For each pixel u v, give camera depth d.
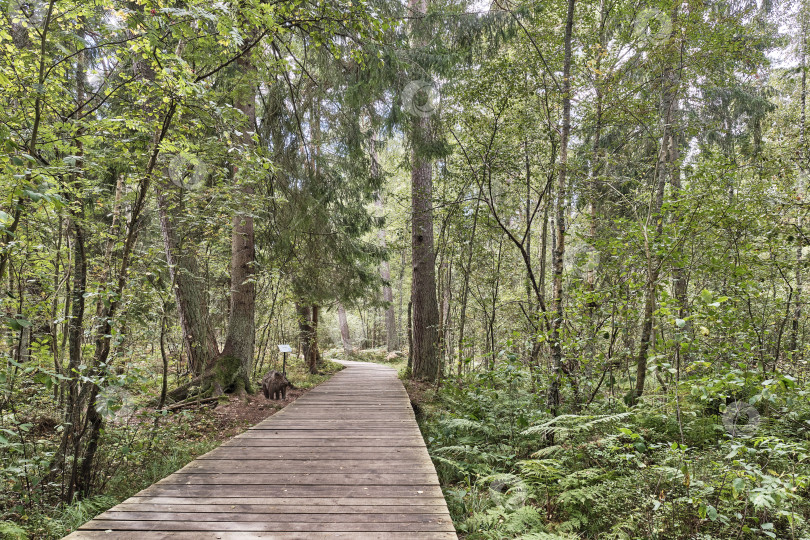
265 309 11.02
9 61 2.97
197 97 3.51
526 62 6.84
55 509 3.29
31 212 3.61
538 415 5.24
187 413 5.22
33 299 3.66
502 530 3.29
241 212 5.61
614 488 3.63
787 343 6.93
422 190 9.24
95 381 3.05
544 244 8.78
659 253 4.64
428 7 9.05
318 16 4.27
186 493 3.40
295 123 8.69
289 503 3.22
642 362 5.79
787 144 7.77
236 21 3.41
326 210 9.58
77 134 3.76
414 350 11.32
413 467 4.05
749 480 2.77
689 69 6.57
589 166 6.88
